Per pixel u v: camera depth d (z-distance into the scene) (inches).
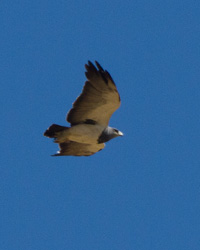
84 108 890.1
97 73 858.8
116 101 877.8
